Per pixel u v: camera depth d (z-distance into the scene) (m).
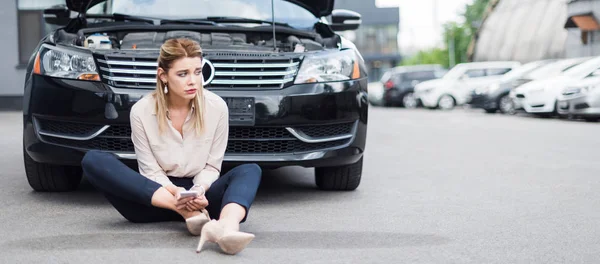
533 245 3.68
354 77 5.03
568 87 16.23
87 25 5.61
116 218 4.24
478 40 38.50
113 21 5.74
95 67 4.61
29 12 18.08
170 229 3.90
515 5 35.47
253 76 4.74
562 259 3.39
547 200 5.14
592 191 5.59
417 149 9.27
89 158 3.74
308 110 4.78
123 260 3.25
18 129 11.17
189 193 3.53
